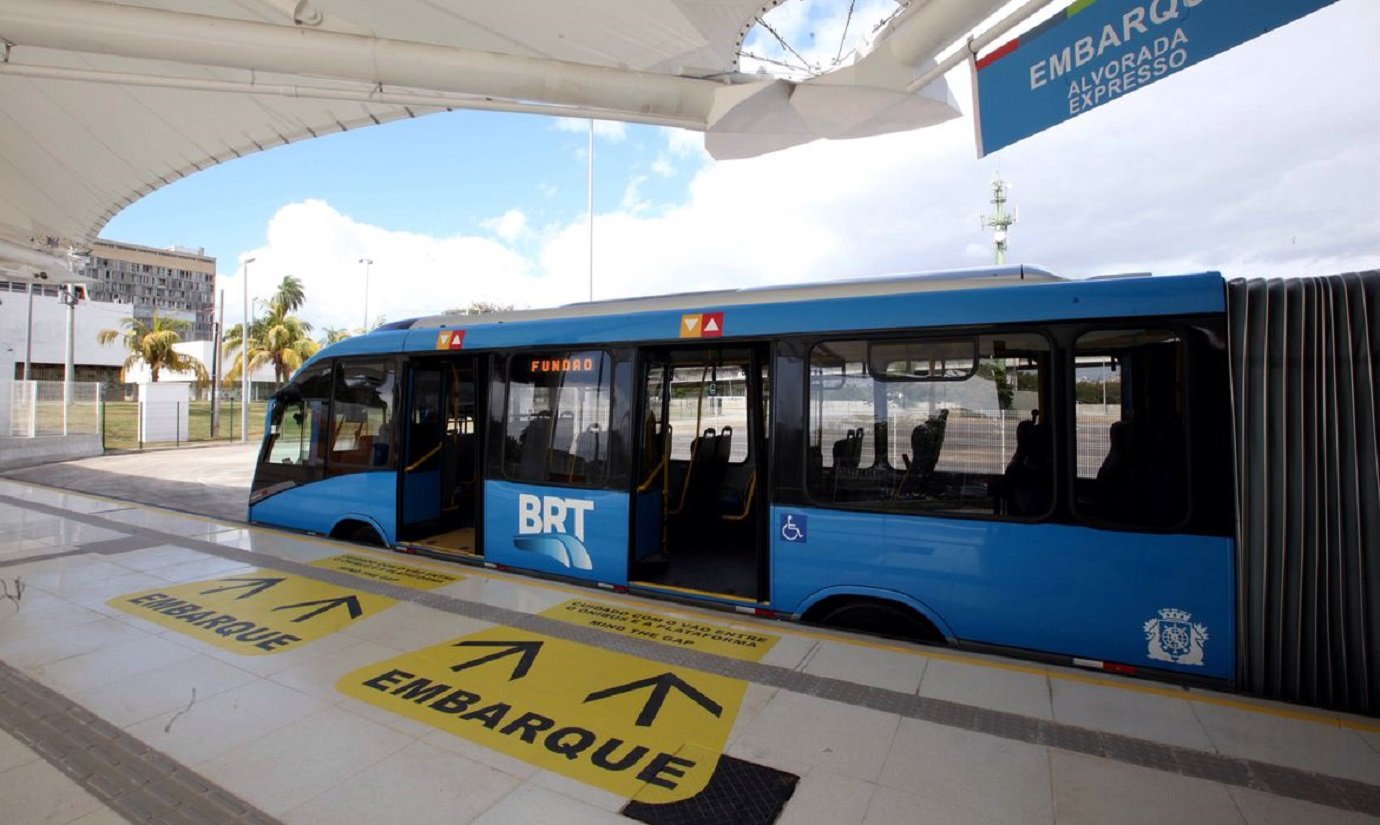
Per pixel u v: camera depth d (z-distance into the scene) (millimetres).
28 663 4457
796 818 2857
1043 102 5746
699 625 5105
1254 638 3980
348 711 3803
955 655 4527
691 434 7711
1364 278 3906
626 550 6090
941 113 8164
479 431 7211
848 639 4805
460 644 4758
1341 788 3049
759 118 8219
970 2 5812
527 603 5633
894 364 4988
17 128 11172
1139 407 4285
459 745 3449
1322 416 3904
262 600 5734
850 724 3641
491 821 2844
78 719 3713
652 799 2992
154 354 40844
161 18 6512
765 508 5637
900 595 4844
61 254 19750
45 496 12141
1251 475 4020
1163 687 4062
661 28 7137
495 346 6941
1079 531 4359
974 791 3041
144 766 3268
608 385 6270
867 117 8195
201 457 22406
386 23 7406
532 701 3920
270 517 8758
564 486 6422
